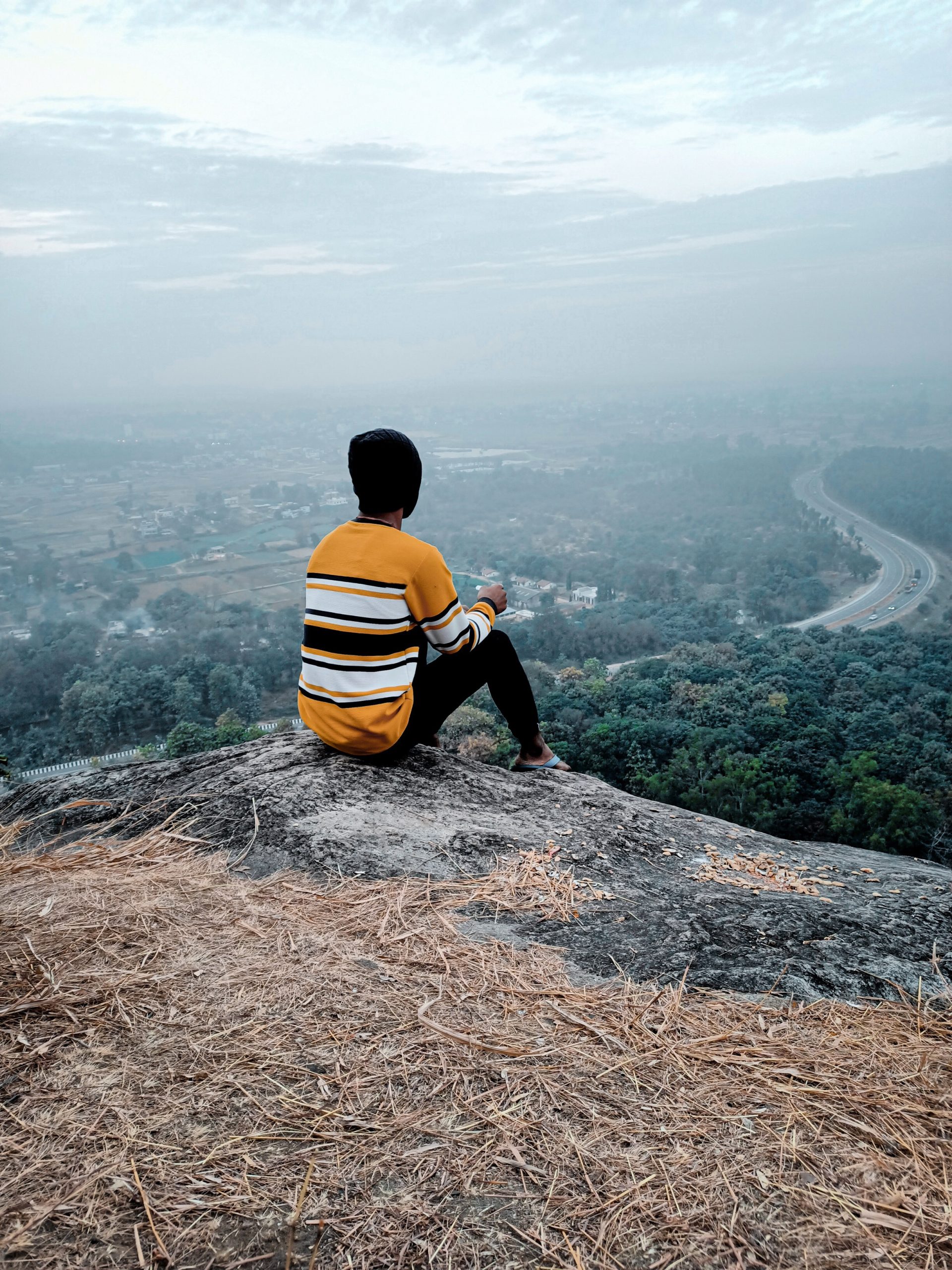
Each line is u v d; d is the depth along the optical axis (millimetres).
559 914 1927
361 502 2484
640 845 2402
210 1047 1303
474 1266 928
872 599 101875
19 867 2051
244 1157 1076
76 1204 987
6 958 1541
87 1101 1169
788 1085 1299
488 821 2400
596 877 2154
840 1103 1257
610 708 45250
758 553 132625
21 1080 1208
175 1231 955
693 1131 1168
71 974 1493
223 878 2000
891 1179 1091
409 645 2467
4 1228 943
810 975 1685
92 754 53594
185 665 64250
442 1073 1274
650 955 1740
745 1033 1463
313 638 2473
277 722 56938
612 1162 1100
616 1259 944
